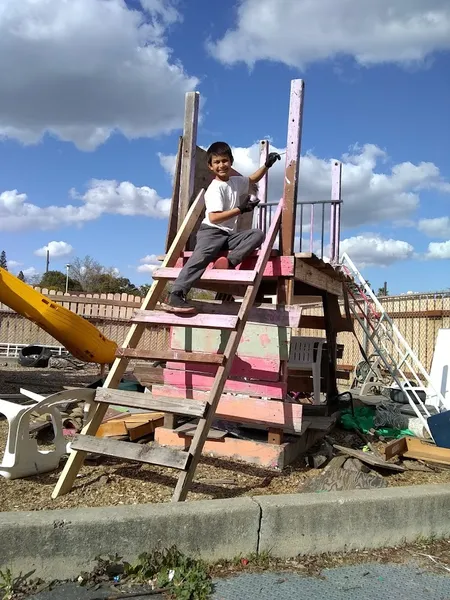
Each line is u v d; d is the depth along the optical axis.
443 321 12.55
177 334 5.65
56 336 8.01
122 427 5.69
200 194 5.78
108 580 3.10
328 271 6.38
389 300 14.33
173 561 3.20
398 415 7.56
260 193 8.52
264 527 3.43
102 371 11.90
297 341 8.11
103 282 51.66
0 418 7.05
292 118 5.41
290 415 5.08
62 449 4.77
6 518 3.07
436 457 5.52
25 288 7.67
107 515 3.18
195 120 5.96
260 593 3.04
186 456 3.87
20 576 3.00
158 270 5.14
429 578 3.30
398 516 3.74
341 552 3.60
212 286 6.21
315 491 4.47
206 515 3.32
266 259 4.96
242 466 5.09
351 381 14.59
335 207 9.26
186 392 5.51
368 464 5.27
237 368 5.34
